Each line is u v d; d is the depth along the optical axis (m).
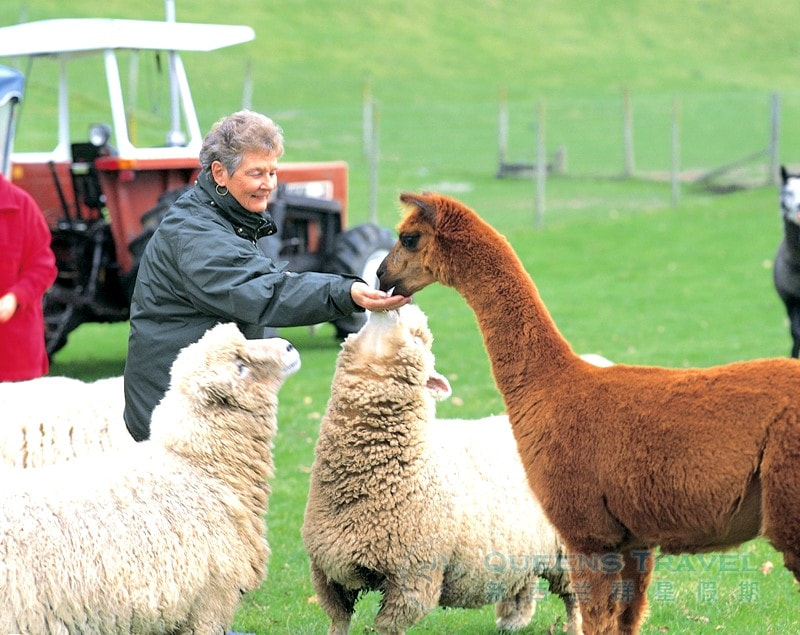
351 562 6.17
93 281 14.42
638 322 19.12
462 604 6.70
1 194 8.48
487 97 53.97
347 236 17.75
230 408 5.45
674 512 5.34
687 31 74.00
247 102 33.72
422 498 6.18
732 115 49.72
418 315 6.41
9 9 51.88
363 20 66.94
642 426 5.41
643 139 44.06
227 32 15.09
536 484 5.78
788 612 7.47
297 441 12.18
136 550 5.09
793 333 14.85
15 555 4.84
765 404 5.15
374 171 26.41
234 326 5.50
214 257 5.32
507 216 30.44
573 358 5.89
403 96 52.53
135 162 14.09
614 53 67.06
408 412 6.16
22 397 7.11
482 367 15.88
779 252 14.90
